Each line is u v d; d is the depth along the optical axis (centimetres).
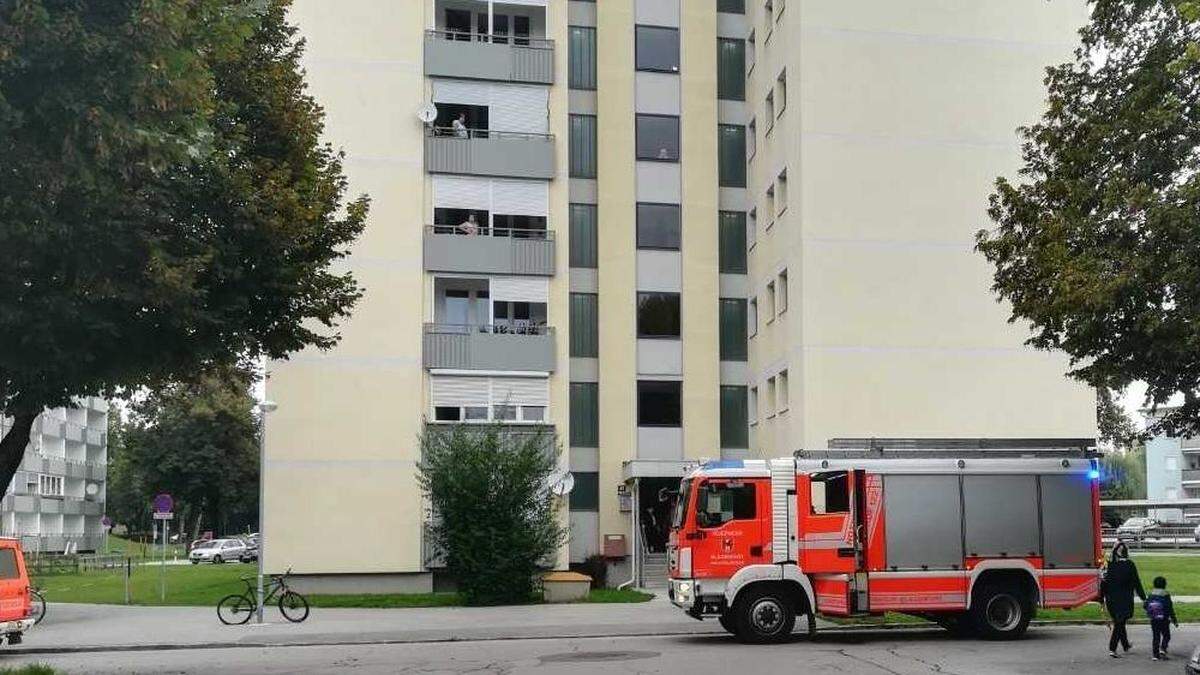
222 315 1547
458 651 1955
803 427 3108
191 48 1134
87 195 1142
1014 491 1933
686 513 1933
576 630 2203
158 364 1510
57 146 1036
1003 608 1931
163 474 8100
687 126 3781
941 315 3191
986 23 3303
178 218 1506
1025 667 1603
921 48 3266
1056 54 3322
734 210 3809
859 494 1902
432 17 3453
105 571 5469
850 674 1533
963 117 3262
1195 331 1454
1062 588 1928
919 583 1891
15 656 2036
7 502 7112
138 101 1050
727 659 1714
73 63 1010
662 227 3728
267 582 3100
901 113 3238
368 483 3231
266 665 1795
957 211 3228
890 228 3197
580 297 3666
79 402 1709
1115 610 1744
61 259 1237
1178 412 1781
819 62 3216
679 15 3825
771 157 3512
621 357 3656
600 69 3756
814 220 3167
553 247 3425
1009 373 3197
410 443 3259
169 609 3058
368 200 1938
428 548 3228
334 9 3359
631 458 3619
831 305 3150
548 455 3139
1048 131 1878
